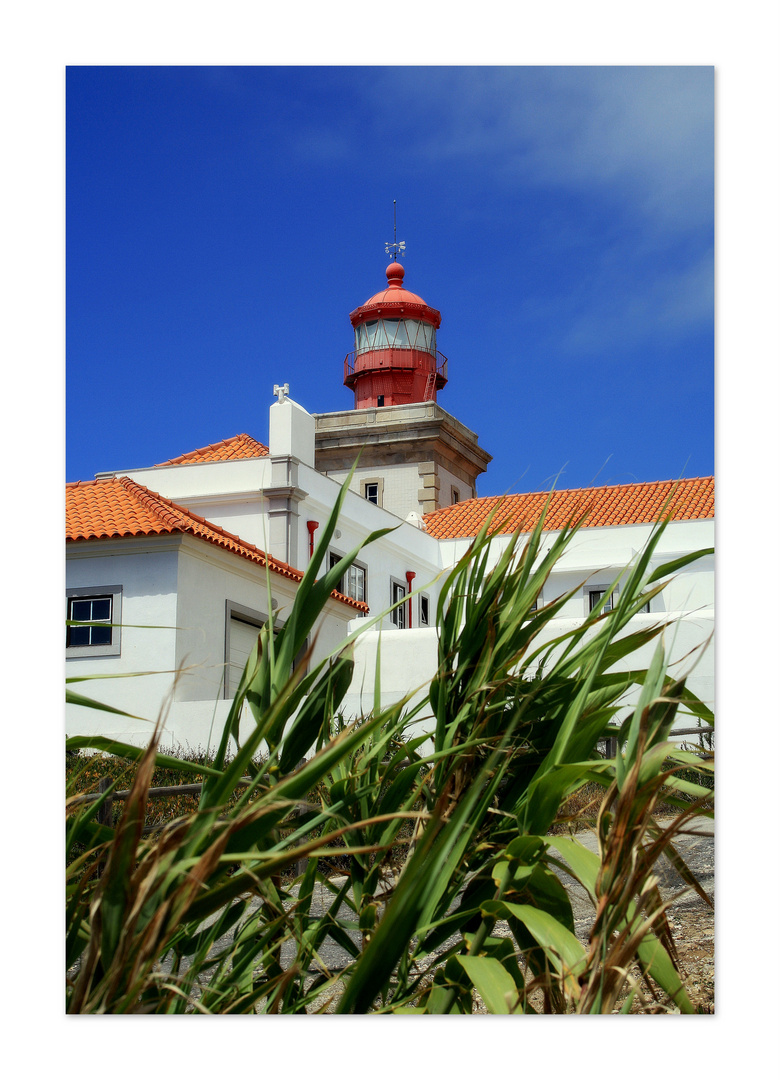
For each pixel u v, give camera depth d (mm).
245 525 20859
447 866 2334
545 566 2941
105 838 2754
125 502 16266
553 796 2475
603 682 2756
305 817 2877
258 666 2824
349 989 2096
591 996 2061
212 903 2045
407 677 15781
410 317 46250
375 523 24062
